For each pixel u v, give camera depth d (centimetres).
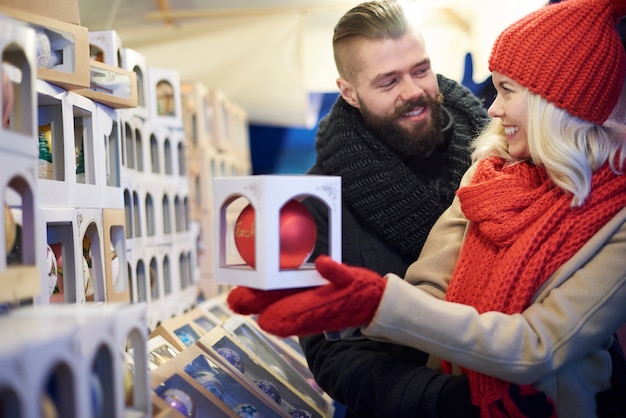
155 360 180
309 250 137
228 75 473
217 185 137
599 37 144
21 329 90
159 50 466
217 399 159
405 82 188
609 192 145
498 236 150
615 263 139
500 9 367
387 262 189
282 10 443
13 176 107
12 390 78
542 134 145
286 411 192
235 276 134
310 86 472
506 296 144
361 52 189
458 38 416
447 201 188
